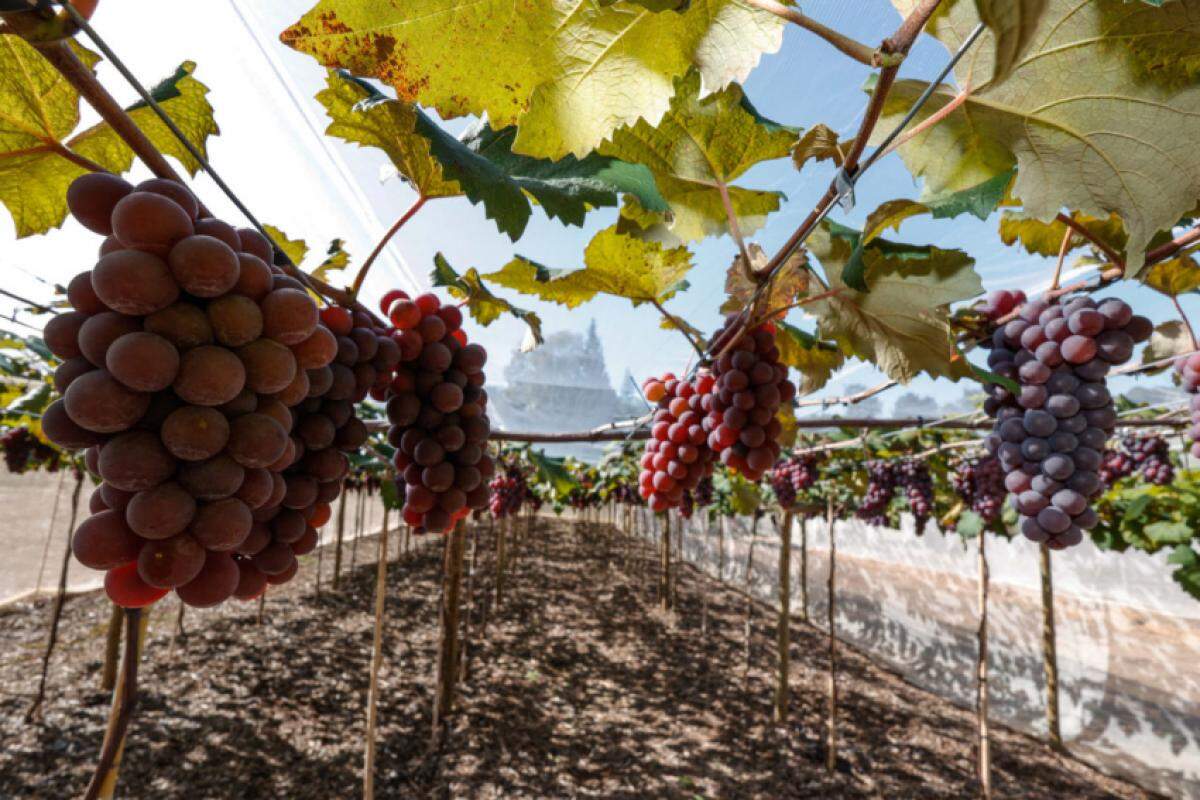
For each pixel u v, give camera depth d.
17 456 5.85
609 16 1.04
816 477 7.02
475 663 8.60
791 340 2.79
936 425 3.16
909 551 15.00
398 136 1.49
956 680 9.77
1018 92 1.24
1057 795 6.44
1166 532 6.03
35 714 5.86
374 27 1.01
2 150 1.18
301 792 5.15
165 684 6.82
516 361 9.84
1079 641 9.88
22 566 10.95
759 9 1.03
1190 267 2.29
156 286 0.74
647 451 2.51
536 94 1.14
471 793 5.46
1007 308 2.30
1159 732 7.54
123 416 0.75
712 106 1.69
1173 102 1.13
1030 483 2.06
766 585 16.41
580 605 12.69
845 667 10.24
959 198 1.50
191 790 4.98
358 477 9.33
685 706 7.93
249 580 1.07
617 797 5.65
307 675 7.46
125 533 0.80
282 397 0.94
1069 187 1.39
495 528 21.92
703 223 2.04
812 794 6.03
